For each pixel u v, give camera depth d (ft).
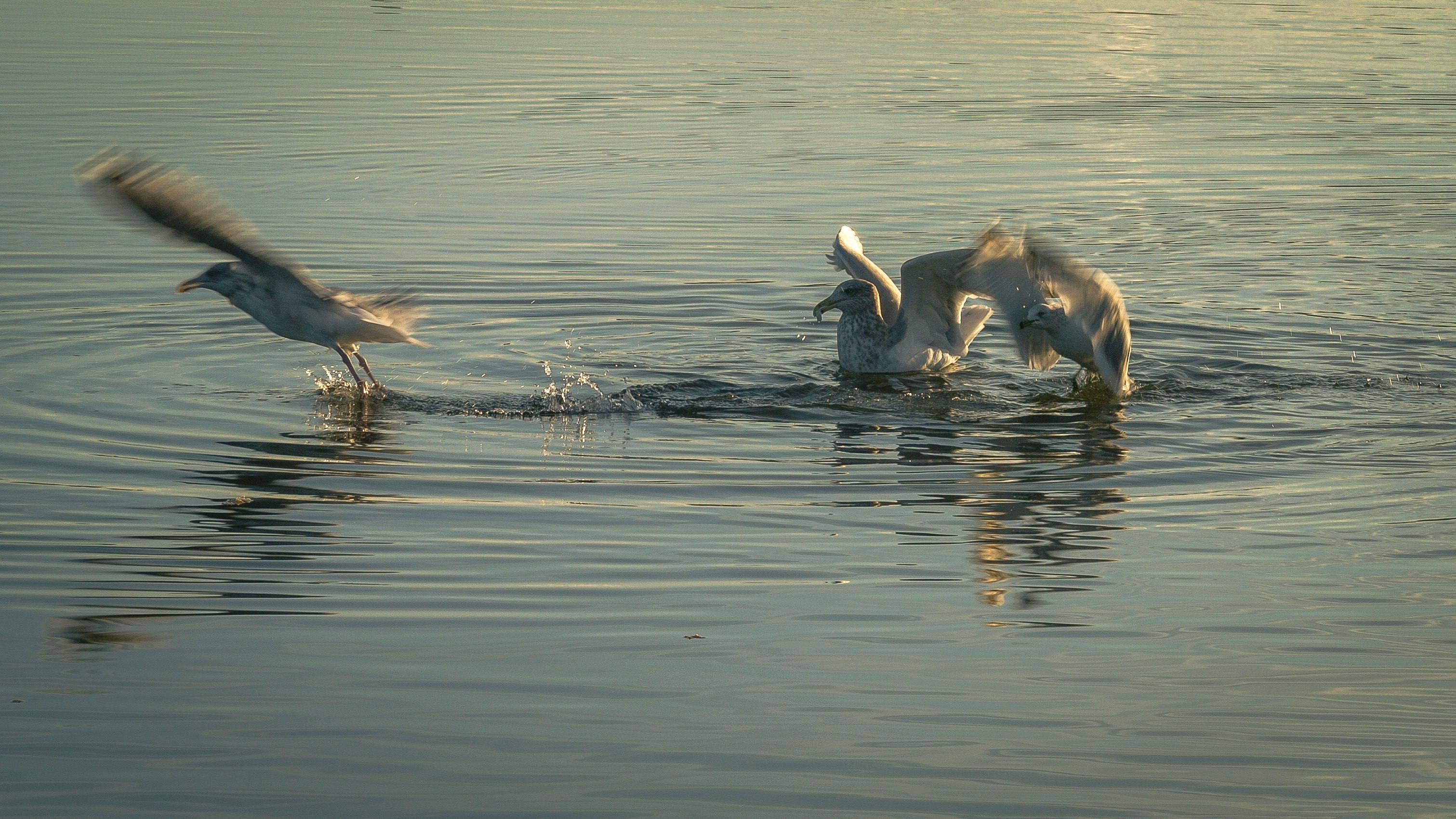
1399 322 53.88
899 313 50.26
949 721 24.22
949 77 109.50
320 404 43.93
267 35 121.90
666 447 40.34
